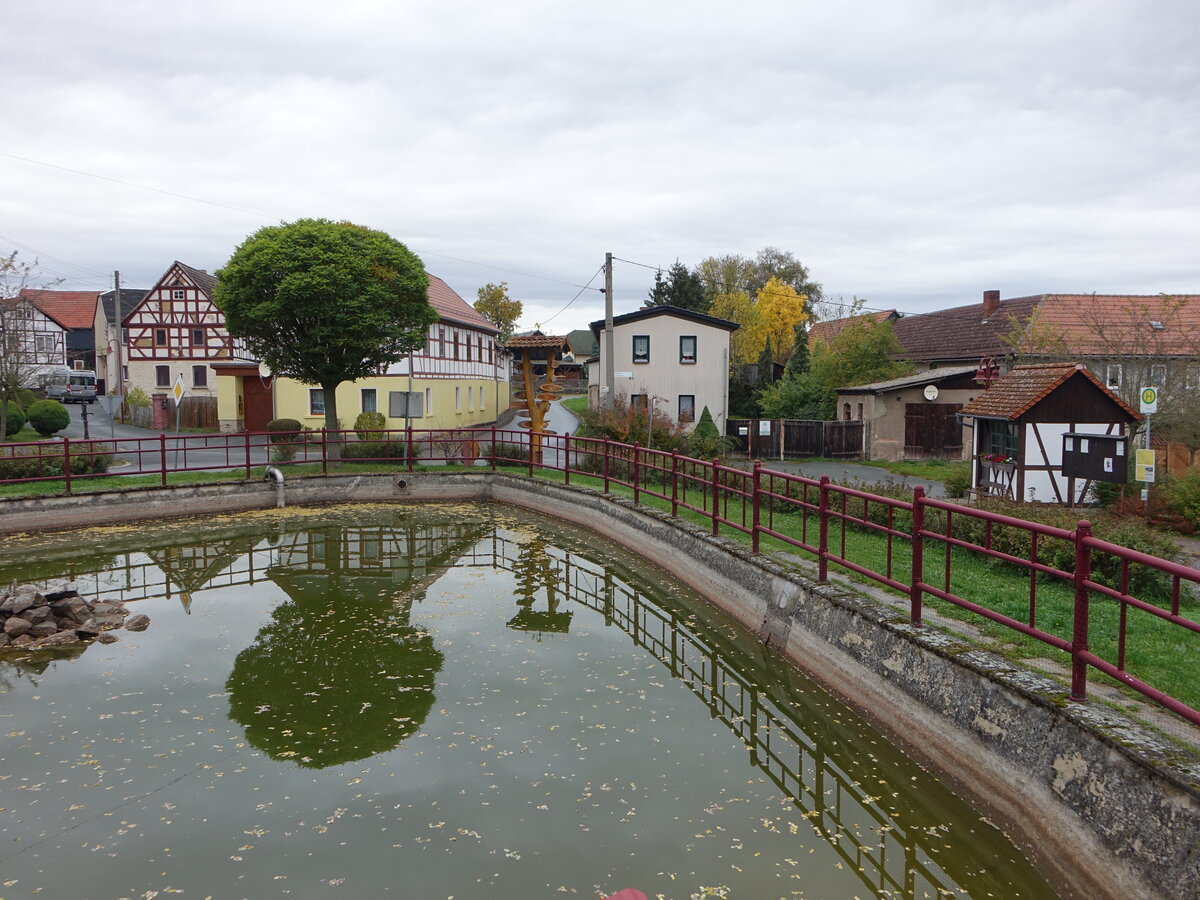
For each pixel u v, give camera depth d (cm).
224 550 1396
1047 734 470
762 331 4994
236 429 3128
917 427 2769
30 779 583
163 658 844
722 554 997
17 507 1485
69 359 5544
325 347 1912
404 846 492
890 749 612
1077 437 1291
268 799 551
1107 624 686
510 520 1672
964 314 3584
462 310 3759
